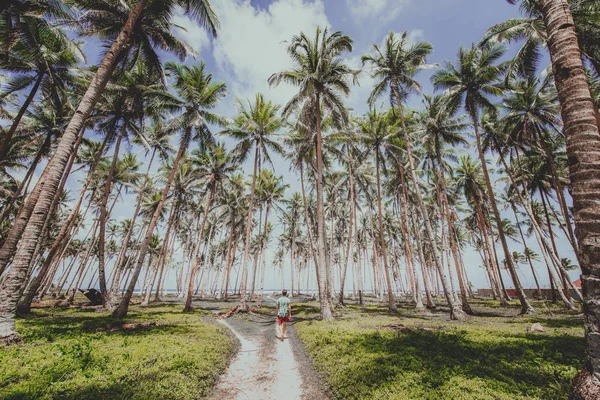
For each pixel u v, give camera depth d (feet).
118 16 45.85
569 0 50.29
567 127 15.19
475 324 47.60
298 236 194.59
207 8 41.29
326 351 27.63
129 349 24.59
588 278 13.05
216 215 130.52
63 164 29.50
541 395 16.34
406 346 27.73
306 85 54.29
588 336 12.71
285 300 39.75
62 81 63.62
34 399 14.40
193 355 23.72
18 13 46.06
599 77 58.49
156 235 178.60
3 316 25.75
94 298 85.97
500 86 66.80
